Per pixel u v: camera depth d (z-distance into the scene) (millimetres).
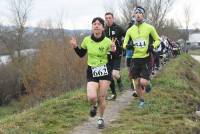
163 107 11016
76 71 35125
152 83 15281
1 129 8844
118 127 9109
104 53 8609
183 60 34906
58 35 42219
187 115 10688
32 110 10961
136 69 10609
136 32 10461
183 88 14922
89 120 9961
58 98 12797
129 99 12445
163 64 25438
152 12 37812
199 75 31312
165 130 8914
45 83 38438
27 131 8750
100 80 8648
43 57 39812
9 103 48688
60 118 9992
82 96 12398
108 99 12258
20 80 49438
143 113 10508
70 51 36688
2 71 49938
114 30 11789
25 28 57906
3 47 57344
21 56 53531
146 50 10445
